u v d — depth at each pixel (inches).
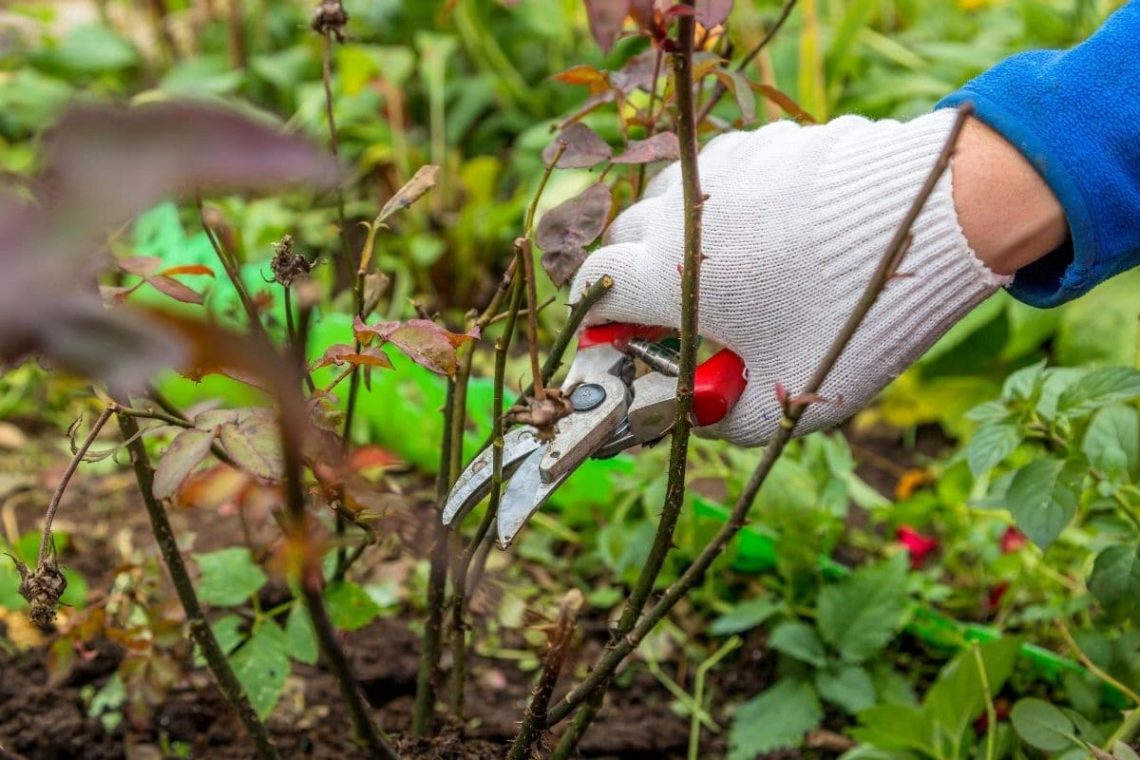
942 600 43.4
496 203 62.1
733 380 32.3
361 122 64.9
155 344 15.4
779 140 32.8
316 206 59.6
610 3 25.5
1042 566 42.0
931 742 37.5
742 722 40.3
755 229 31.7
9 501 46.7
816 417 32.2
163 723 39.7
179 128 13.8
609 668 31.9
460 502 31.7
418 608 43.1
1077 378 38.1
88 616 35.7
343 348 30.6
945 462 49.9
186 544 37.8
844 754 39.8
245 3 73.7
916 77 61.1
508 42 69.5
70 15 84.1
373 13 69.5
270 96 68.7
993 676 37.5
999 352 52.9
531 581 44.7
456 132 66.0
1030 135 30.8
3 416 51.1
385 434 48.7
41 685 40.3
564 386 32.2
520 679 41.7
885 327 31.5
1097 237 31.1
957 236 31.0
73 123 13.8
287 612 42.1
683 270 28.6
